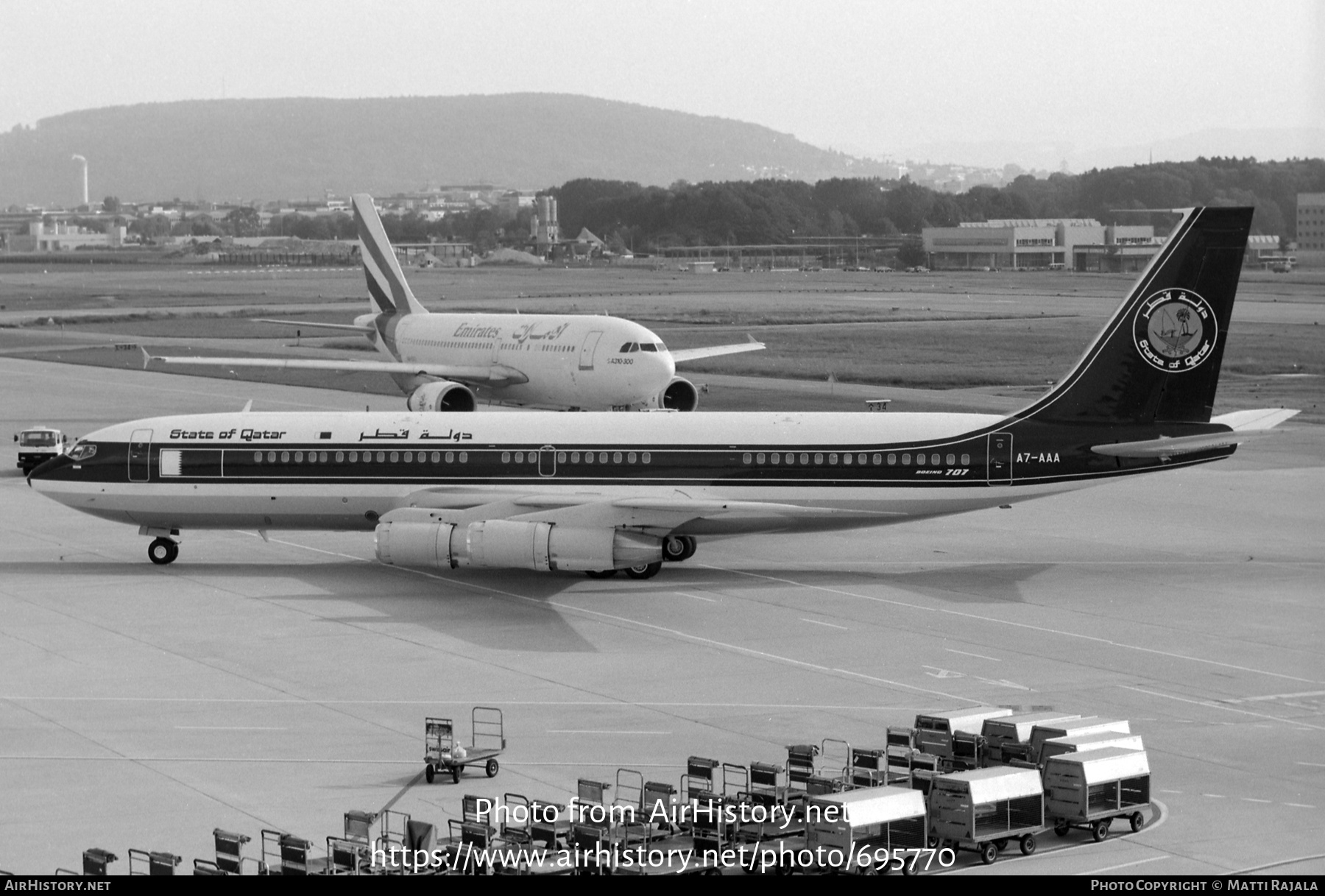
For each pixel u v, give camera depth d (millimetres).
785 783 82000
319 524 142375
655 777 83750
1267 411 138125
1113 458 133875
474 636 115438
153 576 137875
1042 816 74625
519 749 88750
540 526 129000
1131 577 136875
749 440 136750
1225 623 119625
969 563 143500
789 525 136250
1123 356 133625
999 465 133625
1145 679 103500
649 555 129250
